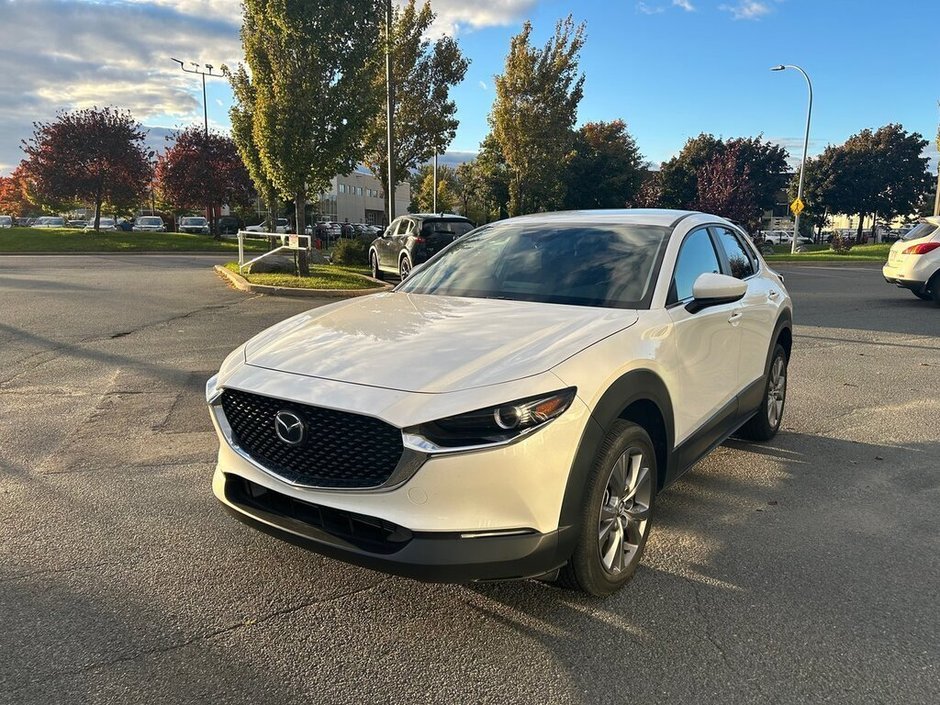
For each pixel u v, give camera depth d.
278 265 17.17
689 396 3.48
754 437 5.10
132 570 3.19
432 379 2.53
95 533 3.55
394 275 17.86
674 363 3.27
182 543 3.45
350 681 2.44
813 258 27.61
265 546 3.43
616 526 2.94
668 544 3.50
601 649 2.62
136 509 3.84
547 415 2.47
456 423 2.38
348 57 14.99
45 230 34.81
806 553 3.41
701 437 3.70
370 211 90.81
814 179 57.00
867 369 7.53
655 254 3.66
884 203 57.28
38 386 6.50
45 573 3.16
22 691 2.36
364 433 2.47
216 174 36.38
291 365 2.82
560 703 2.33
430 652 2.61
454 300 3.62
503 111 27.95
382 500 2.44
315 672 2.49
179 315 10.75
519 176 29.12
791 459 4.76
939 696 2.37
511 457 2.39
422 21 23.73
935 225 12.72
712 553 3.40
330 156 15.27
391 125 20.28
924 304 13.20
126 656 2.56
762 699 2.36
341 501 2.51
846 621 2.82
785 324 5.11
